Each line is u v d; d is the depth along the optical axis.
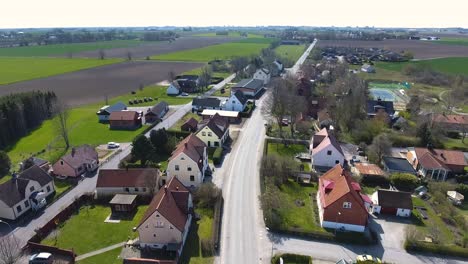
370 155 80.19
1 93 146.50
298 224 56.56
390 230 55.72
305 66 182.00
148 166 75.12
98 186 64.38
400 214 59.81
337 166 64.38
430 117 100.31
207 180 70.81
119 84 169.12
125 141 92.94
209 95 145.88
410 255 49.91
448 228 56.53
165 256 49.03
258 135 97.06
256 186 68.69
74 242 51.53
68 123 107.56
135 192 64.56
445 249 50.03
